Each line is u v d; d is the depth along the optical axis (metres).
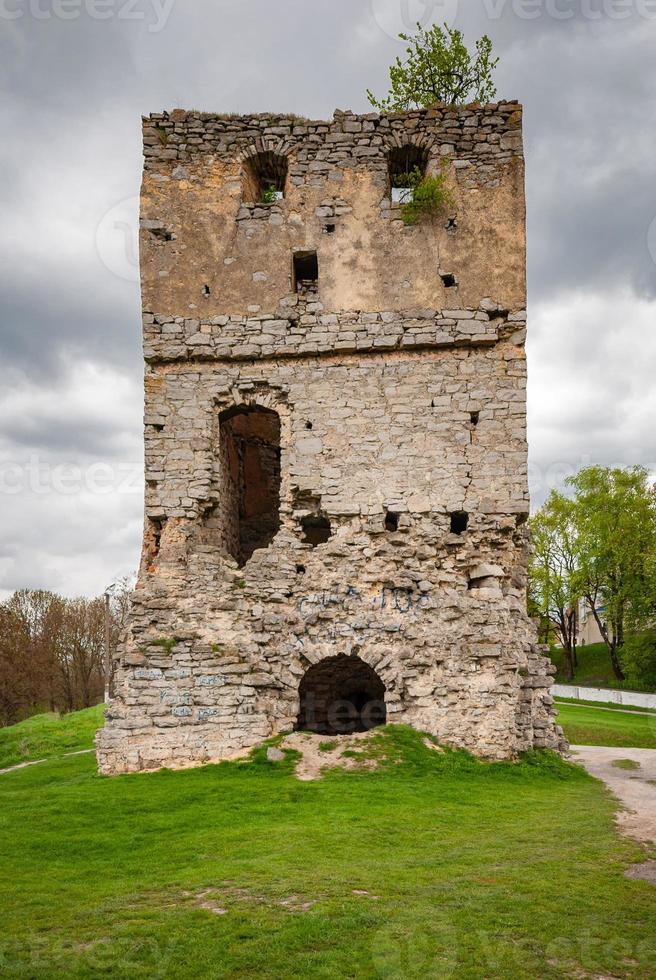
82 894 8.77
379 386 18.41
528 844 10.57
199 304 18.86
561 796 14.00
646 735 27.61
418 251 18.86
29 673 47.84
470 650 16.80
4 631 47.81
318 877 9.08
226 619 17.09
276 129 19.48
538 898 8.40
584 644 59.88
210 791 13.62
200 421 18.45
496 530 17.69
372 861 9.75
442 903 8.24
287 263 19.00
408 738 16.14
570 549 45.00
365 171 19.30
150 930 7.63
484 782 14.75
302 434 18.30
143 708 16.30
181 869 9.64
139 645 16.70
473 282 18.66
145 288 18.91
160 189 19.30
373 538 17.80
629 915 7.97
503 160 19.12
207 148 19.48
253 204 19.25
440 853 10.10
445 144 19.27
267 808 12.48
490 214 18.95
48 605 54.72
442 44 22.58
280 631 17.17
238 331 18.69
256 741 16.28
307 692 19.75
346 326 18.56
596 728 28.44
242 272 18.98
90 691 56.84
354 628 17.19
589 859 9.85
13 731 28.16
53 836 11.22
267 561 17.59
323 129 19.45
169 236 19.12
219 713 16.38
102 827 11.70
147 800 13.15
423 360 18.45
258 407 18.98
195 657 16.61
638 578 40.53
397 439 18.14
